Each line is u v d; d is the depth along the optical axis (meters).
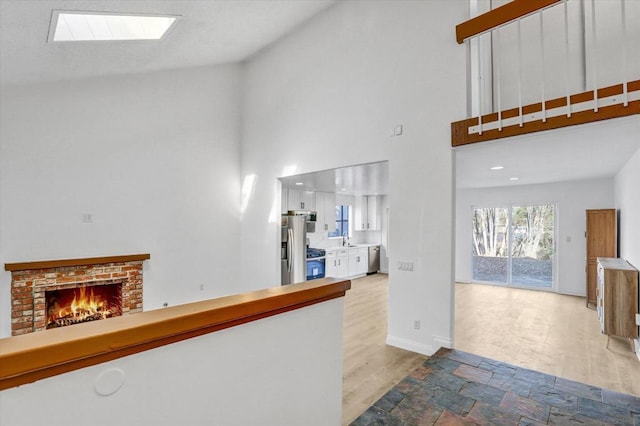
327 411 1.36
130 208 4.69
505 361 3.34
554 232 6.46
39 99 3.98
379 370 3.11
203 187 5.45
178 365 0.87
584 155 3.68
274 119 5.29
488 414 2.16
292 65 4.98
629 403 2.29
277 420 1.15
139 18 3.45
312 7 4.37
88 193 4.34
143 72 4.77
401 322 3.64
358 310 5.20
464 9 3.24
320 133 4.57
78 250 4.25
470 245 7.38
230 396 1.00
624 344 3.78
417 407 2.25
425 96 3.49
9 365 0.61
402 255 3.63
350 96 4.20
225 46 4.83
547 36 3.49
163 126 5.01
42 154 4.00
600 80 3.23
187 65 5.11
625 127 2.55
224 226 5.71
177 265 5.15
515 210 7.03
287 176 5.11
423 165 3.49
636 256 3.81
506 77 3.71
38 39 2.75
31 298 3.89
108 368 0.75
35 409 0.65
